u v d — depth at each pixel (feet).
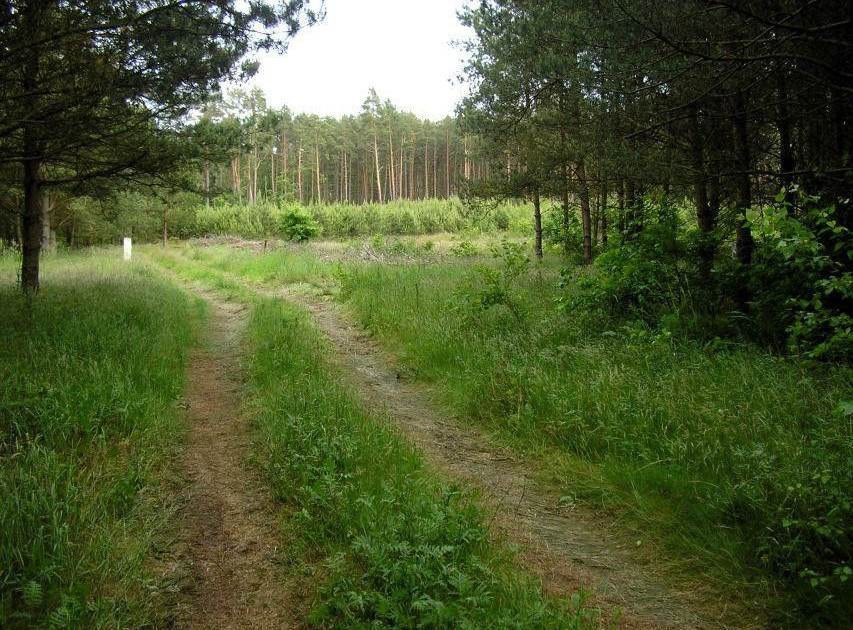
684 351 20.65
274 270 62.59
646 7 19.81
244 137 31.96
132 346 22.94
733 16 19.49
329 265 60.23
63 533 10.37
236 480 14.89
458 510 12.68
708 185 29.01
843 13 18.22
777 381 16.98
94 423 15.61
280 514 13.08
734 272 23.79
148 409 17.38
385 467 15.05
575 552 12.37
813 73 20.59
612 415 16.88
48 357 19.66
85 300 32.24
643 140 26.99
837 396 15.65
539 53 26.17
